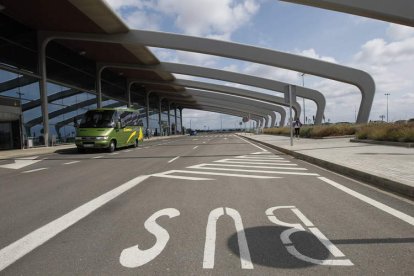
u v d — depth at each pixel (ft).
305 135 109.19
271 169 37.32
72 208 20.95
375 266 11.76
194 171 36.63
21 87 88.58
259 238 14.75
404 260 12.21
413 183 22.88
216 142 111.24
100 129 69.92
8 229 16.97
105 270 11.87
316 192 24.23
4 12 83.61
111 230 16.30
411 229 15.65
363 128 75.20
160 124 247.29
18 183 31.71
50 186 29.43
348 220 17.19
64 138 108.99
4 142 82.23
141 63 147.02
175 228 16.40
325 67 122.62
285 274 11.28
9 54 84.99
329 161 36.88
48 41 99.50
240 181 29.53
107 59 134.51
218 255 12.98
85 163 48.70
